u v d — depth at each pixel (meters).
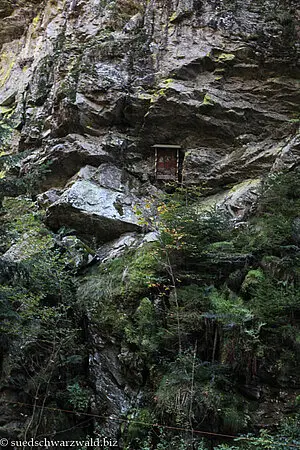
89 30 12.88
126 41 11.84
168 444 6.40
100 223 9.88
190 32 11.70
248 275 7.48
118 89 11.24
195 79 11.30
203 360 7.11
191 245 7.77
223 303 7.32
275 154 10.32
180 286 7.84
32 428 7.27
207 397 6.43
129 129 11.36
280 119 10.84
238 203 9.62
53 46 13.34
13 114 12.95
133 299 7.90
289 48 11.24
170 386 6.71
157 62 11.51
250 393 6.57
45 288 8.05
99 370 7.71
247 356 6.64
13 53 15.30
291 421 6.21
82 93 11.34
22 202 10.79
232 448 5.97
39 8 15.51
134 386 7.34
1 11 15.88
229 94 11.12
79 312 8.24
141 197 10.74
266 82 11.19
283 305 6.75
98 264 9.28
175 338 7.26
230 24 11.55
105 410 7.42
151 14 12.17
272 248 7.72
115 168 10.95
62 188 11.08
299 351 6.52
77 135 11.30
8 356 7.83
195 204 9.29
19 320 7.35
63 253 9.22
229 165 10.64
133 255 8.77
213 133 11.00
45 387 7.60
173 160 11.09
